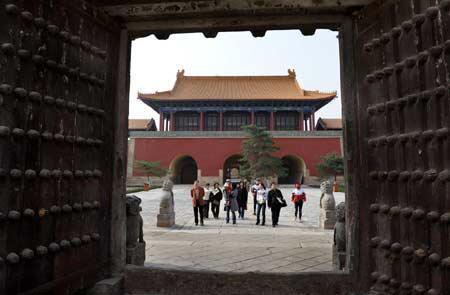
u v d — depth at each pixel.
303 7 4.57
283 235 10.96
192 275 4.77
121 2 4.71
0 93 3.14
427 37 3.41
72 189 3.94
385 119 3.99
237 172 51.25
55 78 3.74
